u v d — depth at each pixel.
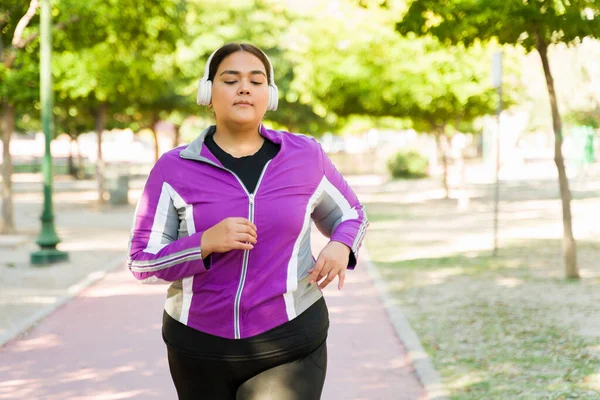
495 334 6.96
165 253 2.46
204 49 24.42
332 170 2.71
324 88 22.30
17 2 14.45
